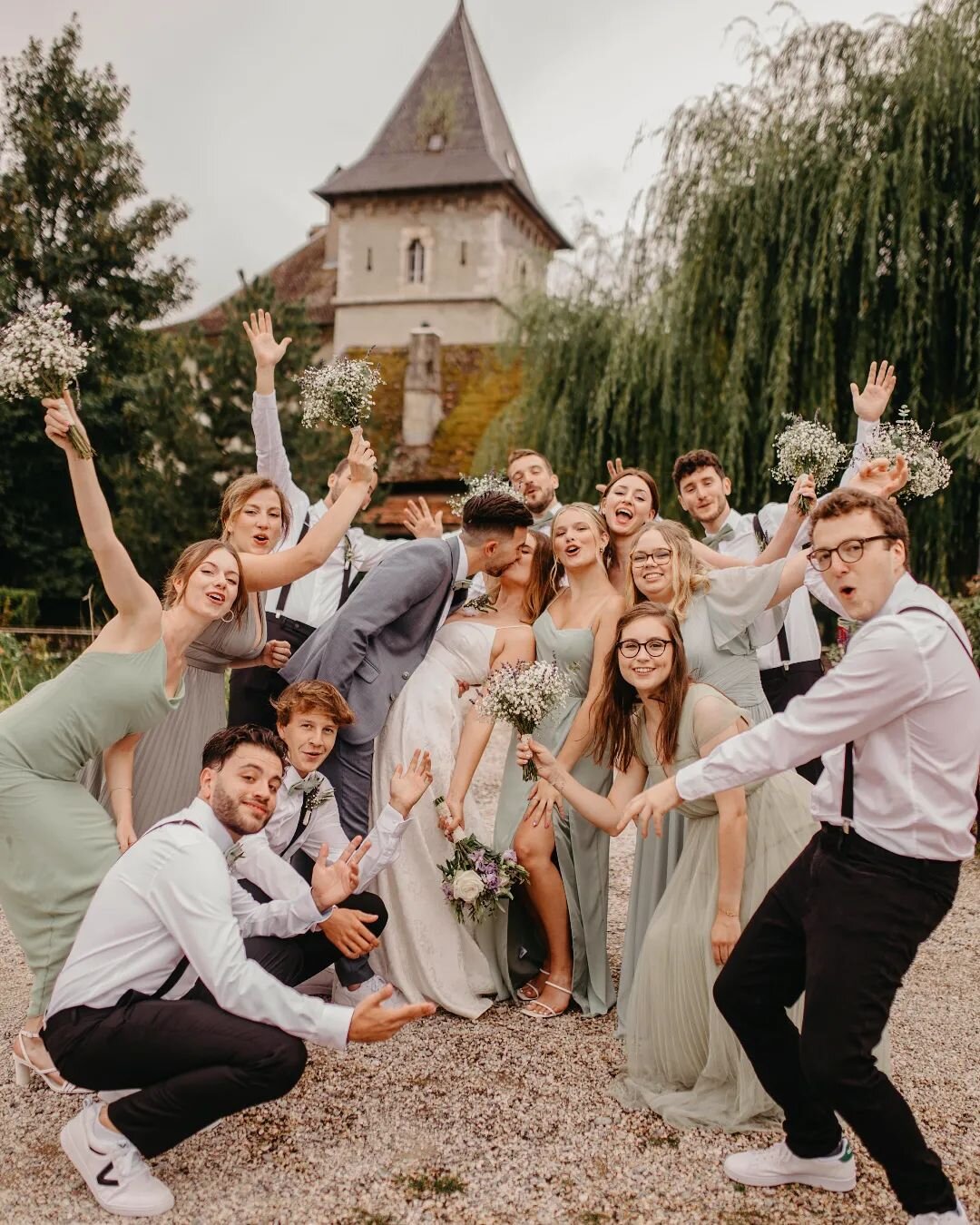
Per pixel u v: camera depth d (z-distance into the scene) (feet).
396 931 12.41
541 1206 8.21
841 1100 7.41
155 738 11.56
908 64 31.94
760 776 8.01
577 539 12.75
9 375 8.80
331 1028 8.04
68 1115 9.82
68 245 77.46
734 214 34.40
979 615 23.06
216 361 65.31
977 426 28.12
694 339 35.91
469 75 127.54
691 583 11.72
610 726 11.23
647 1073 10.34
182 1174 8.71
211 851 8.45
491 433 49.03
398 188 118.52
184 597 10.49
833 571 7.82
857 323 32.63
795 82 33.88
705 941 9.99
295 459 65.10
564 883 12.58
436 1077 10.57
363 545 16.40
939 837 7.45
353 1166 8.82
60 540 75.66
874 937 7.46
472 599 13.62
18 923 9.66
